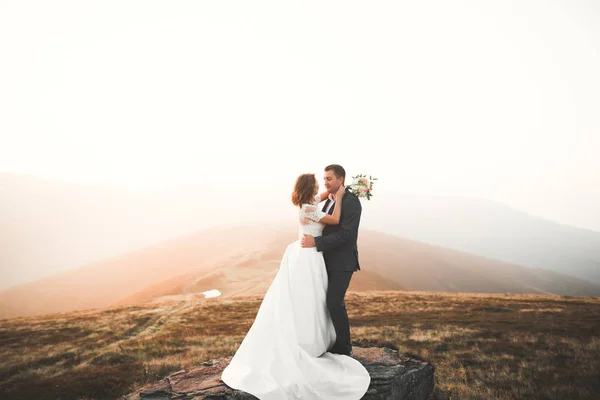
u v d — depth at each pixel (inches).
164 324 1165.7
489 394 332.2
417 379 218.1
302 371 185.6
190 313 1385.3
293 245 219.5
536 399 326.3
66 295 3782.0
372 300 1609.3
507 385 365.7
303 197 205.2
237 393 173.2
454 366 448.8
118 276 4190.5
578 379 374.0
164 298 2554.1
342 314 208.4
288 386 174.6
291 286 203.0
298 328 197.2
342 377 187.0
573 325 757.9
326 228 215.5
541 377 388.5
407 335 702.5
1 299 3624.5
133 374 516.1
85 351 769.6
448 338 644.7
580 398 325.7
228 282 2842.0
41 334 1050.1
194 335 904.3
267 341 194.9
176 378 203.8
